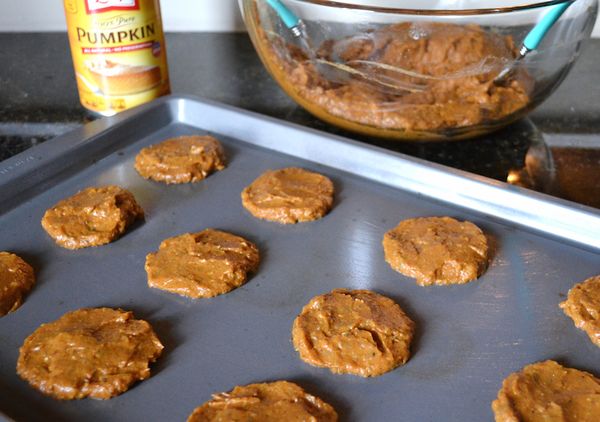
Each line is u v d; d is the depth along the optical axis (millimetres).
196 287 390
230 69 671
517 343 358
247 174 494
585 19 479
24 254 419
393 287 397
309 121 571
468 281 398
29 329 367
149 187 481
